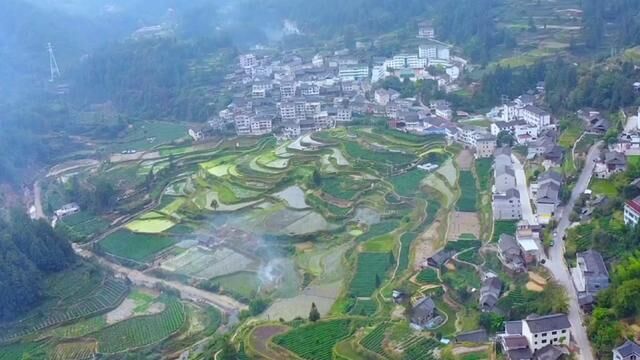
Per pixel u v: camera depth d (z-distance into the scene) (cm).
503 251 18888
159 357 18812
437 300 18438
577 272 16850
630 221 17650
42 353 19925
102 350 19650
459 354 14825
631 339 13325
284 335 17325
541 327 14325
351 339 16650
